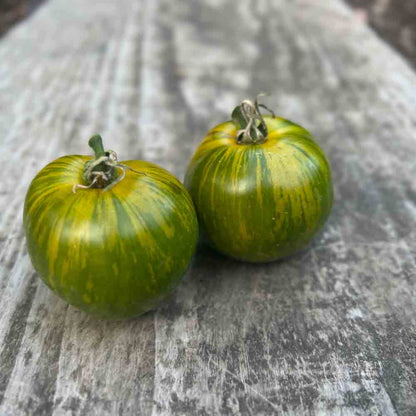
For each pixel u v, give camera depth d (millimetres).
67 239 123
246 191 144
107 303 130
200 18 402
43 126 259
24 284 163
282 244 153
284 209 146
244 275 169
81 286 125
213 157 152
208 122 265
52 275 127
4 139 247
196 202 154
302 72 319
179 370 137
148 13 412
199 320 153
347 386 132
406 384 133
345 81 307
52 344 143
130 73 315
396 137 251
